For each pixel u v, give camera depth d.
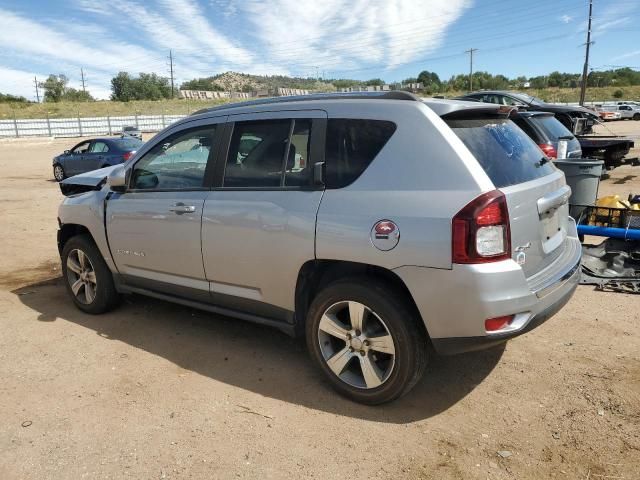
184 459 2.83
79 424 3.16
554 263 3.35
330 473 2.71
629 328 4.26
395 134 3.09
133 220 4.27
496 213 2.78
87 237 4.82
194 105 71.88
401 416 3.20
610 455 2.79
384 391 3.17
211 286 3.92
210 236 3.76
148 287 4.44
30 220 9.73
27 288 5.78
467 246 2.76
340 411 3.26
